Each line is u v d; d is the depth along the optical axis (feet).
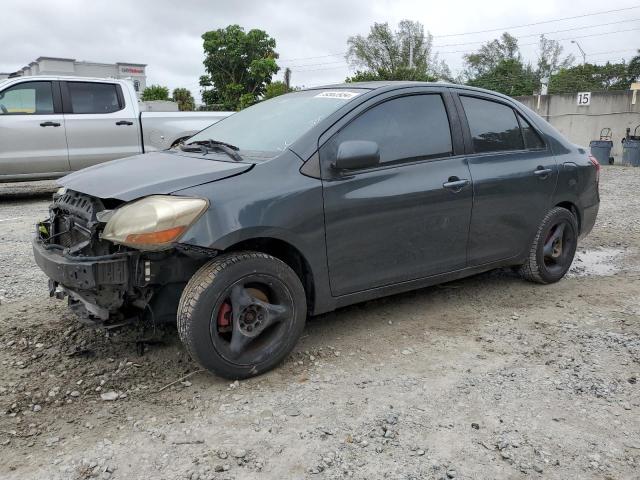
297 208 10.93
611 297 15.83
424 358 11.88
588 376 11.05
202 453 8.62
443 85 14.11
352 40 202.80
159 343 12.31
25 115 29.99
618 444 8.91
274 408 9.87
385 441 8.94
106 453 8.62
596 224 26.40
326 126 11.83
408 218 12.59
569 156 16.61
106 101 32.09
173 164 11.75
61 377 10.90
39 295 15.40
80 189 11.03
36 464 8.36
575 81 184.75
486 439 9.01
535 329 13.47
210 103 160.45
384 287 12.70
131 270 9.93
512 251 15.35
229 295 10.30
